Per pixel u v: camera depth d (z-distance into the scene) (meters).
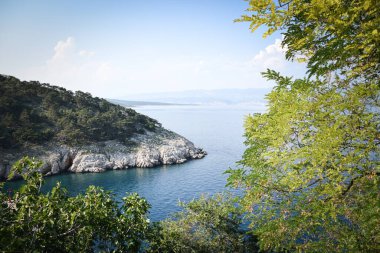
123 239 11.34
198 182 73.88
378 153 5.69
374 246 5.83
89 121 109.19
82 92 145.62
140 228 11.77
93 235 10.91
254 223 7.35
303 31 5.95
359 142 5.75
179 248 19.39
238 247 23.41
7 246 6.70
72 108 127.69
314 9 5.09
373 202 5.38
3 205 8.51
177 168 92.50
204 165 95.88
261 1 5.46
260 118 7.61
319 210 5.96
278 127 6.22
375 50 5.30
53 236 8.73
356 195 6.11
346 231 6.61
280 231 6.48
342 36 5.06
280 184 6.70
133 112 139.75
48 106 121.31
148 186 71.75
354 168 5.62
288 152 6.02
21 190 8.61
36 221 8.10
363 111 5.68
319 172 5.80
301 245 6.58
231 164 96.12
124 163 95.44
